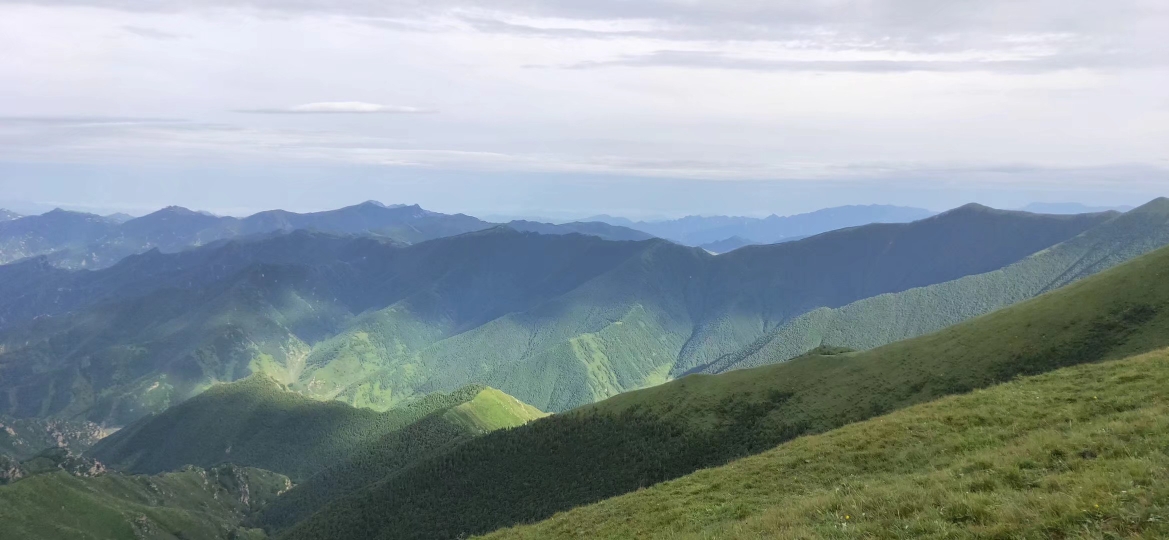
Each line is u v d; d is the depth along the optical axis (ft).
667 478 435.12
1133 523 65.46
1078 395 138.00
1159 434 94.22
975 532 71.97
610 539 126.31
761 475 146.72
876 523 80.84
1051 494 77.66
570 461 520.42
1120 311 392.27
